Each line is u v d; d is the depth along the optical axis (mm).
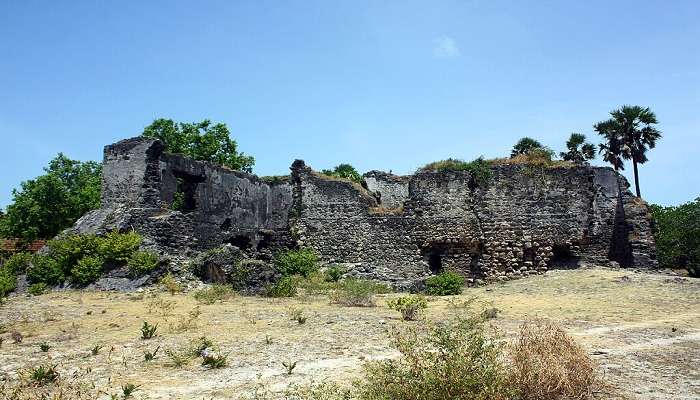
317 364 8031
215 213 24125
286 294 17297
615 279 19031
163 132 35188
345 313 13102
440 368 5617
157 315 12898
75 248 18922
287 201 27047
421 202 24859
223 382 7160
